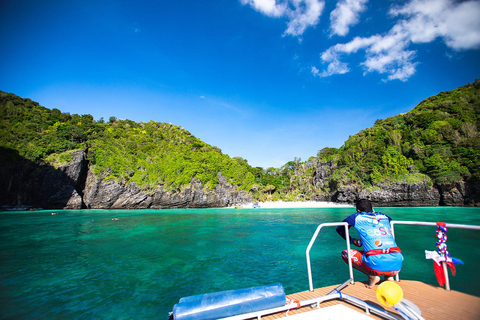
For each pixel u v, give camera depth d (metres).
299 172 90.06
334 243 13.65
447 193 45.22
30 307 5.70
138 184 55.78
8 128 52.25
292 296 3.53
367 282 3.85
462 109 58.09
